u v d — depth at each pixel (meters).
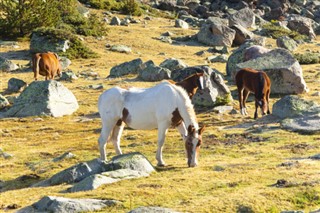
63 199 14.55
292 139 22.97
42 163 21.31
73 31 59.00
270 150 21.22
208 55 56.03
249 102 33.56
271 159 19.61
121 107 18.92
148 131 27.11
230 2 96.31
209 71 33.78
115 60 51.16
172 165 18.98
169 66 42.50
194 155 18.17
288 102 27.53
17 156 23.17
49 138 27.05
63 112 32.50
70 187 16.62
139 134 26.42
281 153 20.62
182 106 18.05
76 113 32.84
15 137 27.44
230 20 72.88
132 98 18.78
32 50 52.06
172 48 58.56
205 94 32.12
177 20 71.56
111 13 76.19
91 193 15.48
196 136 18.06
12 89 38.41
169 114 18.19
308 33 74.50
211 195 15.15
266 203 14.57
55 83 33.22
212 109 31.44
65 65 47.28
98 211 14.24
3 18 59.69
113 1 80.56
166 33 65.06
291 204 14.70
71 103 33.12
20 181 18.75
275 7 95.12
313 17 91.81
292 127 24.69
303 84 35.09
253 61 36.66
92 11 75.00
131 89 19.12
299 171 17.30
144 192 15.39
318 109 26.75
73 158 21.70
